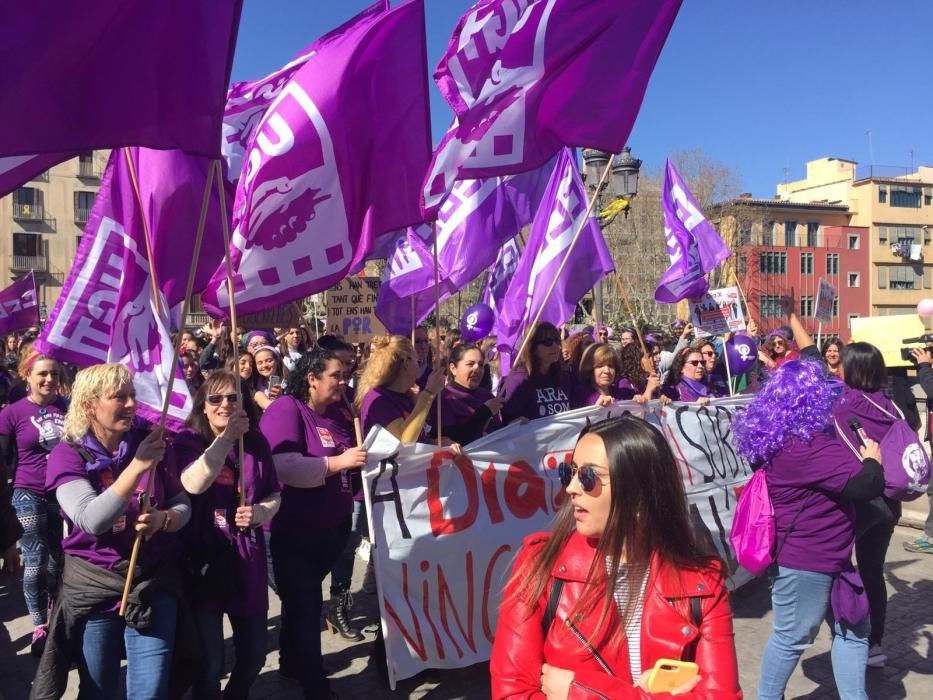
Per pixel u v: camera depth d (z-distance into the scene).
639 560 1.87
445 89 4.13
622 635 1.86
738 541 3.50
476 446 4.46
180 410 3.62
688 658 1.84
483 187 6.28
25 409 5.09
